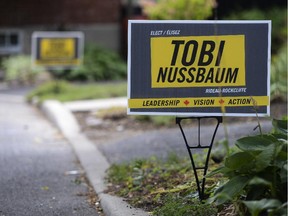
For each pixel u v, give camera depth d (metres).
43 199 6.99
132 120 12.14
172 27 5.59
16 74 21.83
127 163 8.21
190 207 5.38
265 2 22.50
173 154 8.06
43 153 9.76
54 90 17.44
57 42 17.61
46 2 25.25
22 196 7.12
